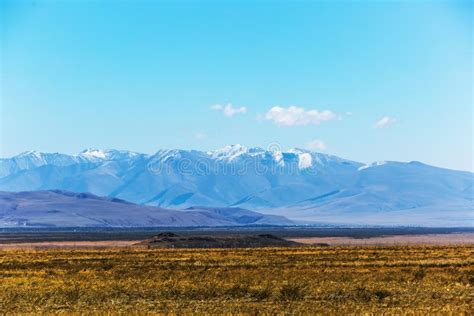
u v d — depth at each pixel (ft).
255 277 299.79
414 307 218.38
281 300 236.63
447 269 338.13
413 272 317.42
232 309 216.95
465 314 200.34
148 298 243.60
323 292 249.96
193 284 274.57
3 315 207.31
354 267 350.84
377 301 232.32
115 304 230.89
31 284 283.79
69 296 245.24
